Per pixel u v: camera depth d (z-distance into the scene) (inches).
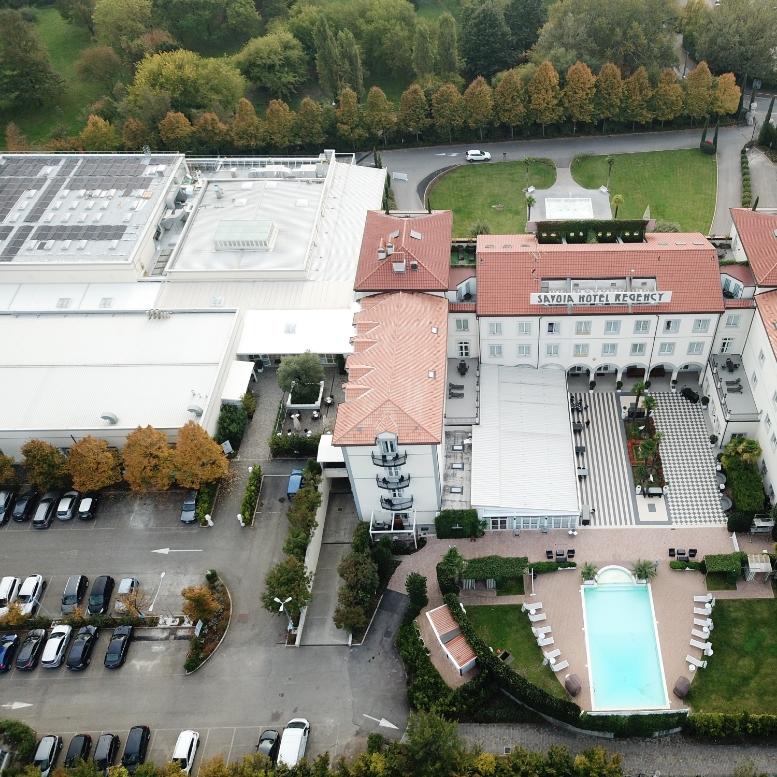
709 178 5349.4
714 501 3486.7
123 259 4537.4
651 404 3661.4
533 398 3784.5
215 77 6259.8
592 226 4133.9
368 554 3289.9
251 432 3929.6
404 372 3280.0
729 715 2738.7
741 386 3634.4
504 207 5334.6
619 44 6043.3
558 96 5708.7
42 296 4534.9
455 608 3125.0
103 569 3484.3
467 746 2837.1
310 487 3449.8
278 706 3011.8
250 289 4453.7
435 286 3666.3
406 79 6801.2
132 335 4212.6
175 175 5226.4
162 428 3730.3
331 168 5260.8
